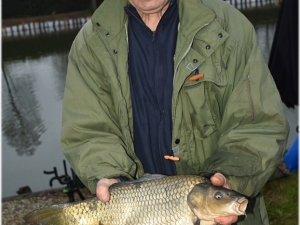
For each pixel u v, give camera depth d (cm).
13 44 1619
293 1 487
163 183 216
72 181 512
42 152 779
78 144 259
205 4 248
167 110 246
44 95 1006
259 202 265
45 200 559
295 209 494
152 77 246
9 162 741
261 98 238
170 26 247
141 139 251
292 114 788
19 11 1697
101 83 257
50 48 1501
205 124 246
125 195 220
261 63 243
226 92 243
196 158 252
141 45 249
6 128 864
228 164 230
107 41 251
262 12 1603
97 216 223
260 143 235
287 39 497
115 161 248
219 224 217
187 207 210
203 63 240
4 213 529
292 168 567
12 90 1045
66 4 1711
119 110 250
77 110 258
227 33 240
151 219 214
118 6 252
